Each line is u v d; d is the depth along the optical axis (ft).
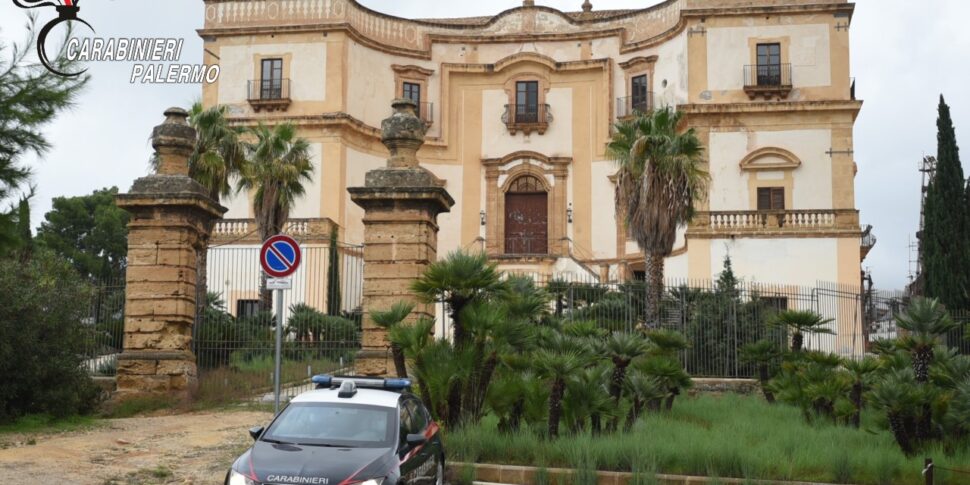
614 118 137.49
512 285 47.21
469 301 44.52
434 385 42.57
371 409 31.96
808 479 38.81
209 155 93.30
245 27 132.05
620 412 45.78
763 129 123.24
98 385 57.98
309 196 128.36
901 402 42.57
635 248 133.39
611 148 93.09
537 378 44.52
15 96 43.60
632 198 89.61
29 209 44.24
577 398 43.98
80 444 44.21
